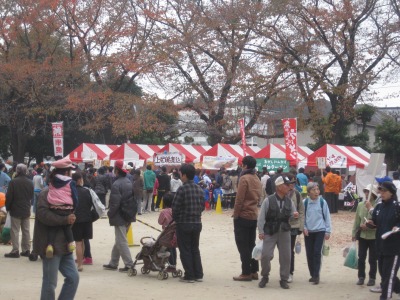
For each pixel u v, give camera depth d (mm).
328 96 37438
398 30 35125
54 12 42969
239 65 38406
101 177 23016
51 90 43219
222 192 27859
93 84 43688
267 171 27312
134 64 41125
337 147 30109
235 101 38938
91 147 35156
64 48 48156
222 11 38094
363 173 26953
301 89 37281
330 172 25766
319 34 36312
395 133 47781
